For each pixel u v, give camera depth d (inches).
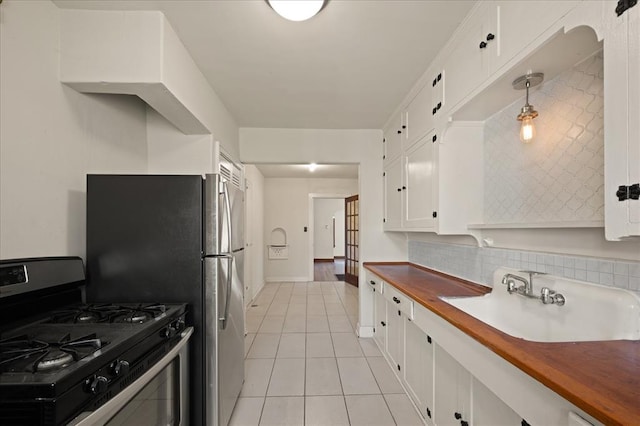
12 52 49.1
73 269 58.1
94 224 63.0
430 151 82.0
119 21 60.4
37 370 32.0
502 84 55.5
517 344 38.8
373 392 86.7
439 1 58.1
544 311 54.2
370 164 134.8
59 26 59.4
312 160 133.7
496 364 40.3
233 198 78.2
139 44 60.6
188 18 62.5
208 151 91.9
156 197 64.4
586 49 44.6
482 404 48.3
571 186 51.1
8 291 45.3
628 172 31.4
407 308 77.7
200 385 64.7
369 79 89.8
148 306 57.2
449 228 75.4
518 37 48.1
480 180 76.0
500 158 69.3
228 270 68.9
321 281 263.6
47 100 56.1
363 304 131.3
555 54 46.2
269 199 261.7
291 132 133.6
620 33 32.1
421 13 61.3
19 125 50.1
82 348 37.9
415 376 78.5
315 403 81.7
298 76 87.5
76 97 63.2
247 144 132.4
